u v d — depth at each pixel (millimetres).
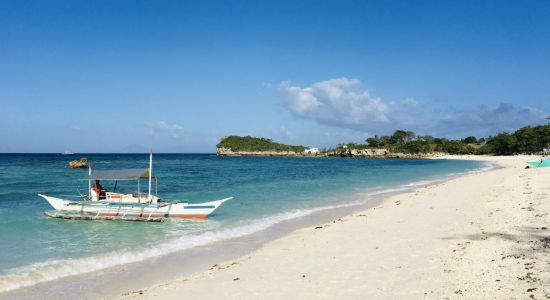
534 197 24859
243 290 10867
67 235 19344
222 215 24578
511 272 10625
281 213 25125
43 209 27031
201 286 11414
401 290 10094
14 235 19078
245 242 17641
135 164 108125
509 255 12203
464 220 18984
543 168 59094
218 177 57781
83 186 43219
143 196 25984
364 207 27453
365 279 11148
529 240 14078
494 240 14391
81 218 23609
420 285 10328
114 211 23828
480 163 110188
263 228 20625
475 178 46844
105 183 47344
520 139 161250
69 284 12258
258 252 15375
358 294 10047
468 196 28469
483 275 10594
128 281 12531
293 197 33031
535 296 8961
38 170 73875
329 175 62781
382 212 23047
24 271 13461
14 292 11539
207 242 17750
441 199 27516
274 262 13625
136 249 16547
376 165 108312
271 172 72188
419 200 27609
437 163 120062
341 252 14344
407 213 22156
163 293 10938
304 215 24375
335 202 30016
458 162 125000
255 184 45656
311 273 12047
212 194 35312
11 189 39594
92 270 13672
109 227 21469
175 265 14242
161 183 47219
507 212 20109
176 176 59594
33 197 33438
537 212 19359
